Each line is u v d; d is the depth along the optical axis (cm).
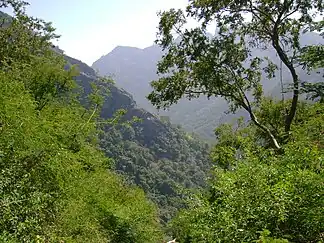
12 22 2145
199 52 1795
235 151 841
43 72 1838
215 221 657
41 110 1573
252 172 632
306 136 891
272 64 1847
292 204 550
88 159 1590
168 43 1833
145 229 1720
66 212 938
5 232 566
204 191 862
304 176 566
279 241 426
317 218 514
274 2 1711
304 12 1703
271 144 1766
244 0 1719
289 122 1664
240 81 1831
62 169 926
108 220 1477
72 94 2036
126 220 1555
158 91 1909
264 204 559
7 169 686
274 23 1717
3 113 909
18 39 2123
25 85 1741
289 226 554
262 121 2167
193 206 782
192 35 1803
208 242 642
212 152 2312
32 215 687
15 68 1773
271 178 640
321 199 533
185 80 1873
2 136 812
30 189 721
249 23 1850
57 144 1047
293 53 1620
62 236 875
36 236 654
